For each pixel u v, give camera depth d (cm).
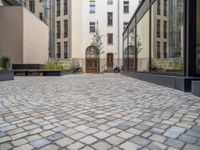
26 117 427
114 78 1606
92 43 3644
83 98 629
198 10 745
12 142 305
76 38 3675
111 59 3738
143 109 479
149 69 1220
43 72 2159
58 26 3753
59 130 349
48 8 3712
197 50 749
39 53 2703
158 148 279
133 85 990
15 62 2228
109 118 411
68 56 3681
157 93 709
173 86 834
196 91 648
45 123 387
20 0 2988
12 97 663
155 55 1126
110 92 750
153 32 1155
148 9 1245
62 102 573
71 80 1398
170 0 923
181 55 809
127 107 501
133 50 1722
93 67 3719
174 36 882
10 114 452
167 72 958
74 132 339
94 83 1127
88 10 3719
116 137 317
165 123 376
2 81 1326
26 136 327
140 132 335
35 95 699
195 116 416
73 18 3656
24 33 2255
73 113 453
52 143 300
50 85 1034
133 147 283
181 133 329
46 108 504
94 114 442
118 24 3728
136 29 1598
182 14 791
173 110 466
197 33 748
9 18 2228
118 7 3738
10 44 2230
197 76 750
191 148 279
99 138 314
